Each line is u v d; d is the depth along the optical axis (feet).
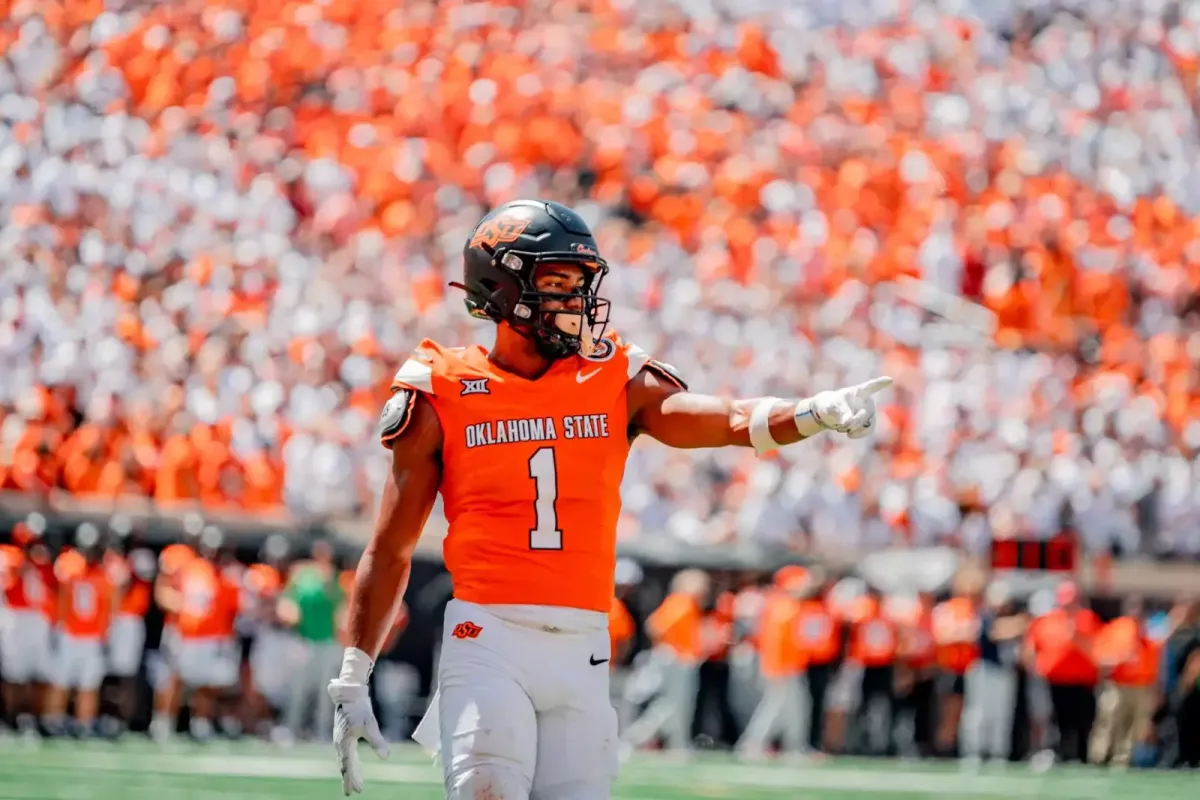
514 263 42.88
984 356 222.07
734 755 158.20
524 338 43.52
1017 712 164.76
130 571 154.10
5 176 219.61
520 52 272.51
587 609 42.01
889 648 160.25
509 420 42.47
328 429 177.99
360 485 175.01
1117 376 223.10
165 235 212.84
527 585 41.65
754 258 236.84
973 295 240.32
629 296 224.33
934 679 161.38
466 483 42.42
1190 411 226.17
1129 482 200.95
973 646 158.71
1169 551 200.13
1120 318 246.06
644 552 167.73
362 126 251.19
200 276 207.00
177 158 232.94
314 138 247.29
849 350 218.59
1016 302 236.02
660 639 155.43
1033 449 205.16
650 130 261.03
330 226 231.91
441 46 269.03
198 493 168.25
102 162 225.76
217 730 153.48
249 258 211.41
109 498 165.07
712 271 232.12
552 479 42.14
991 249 247.50
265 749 143.54
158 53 255.70
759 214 252.01
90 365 185.47
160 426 174.81
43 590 146.72
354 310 202.80
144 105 250.98
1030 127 278.46
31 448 160.97
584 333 43.75
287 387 188.44
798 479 183.52
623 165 255.50
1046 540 165.89
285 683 153.07
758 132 265.75
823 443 194.90
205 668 148.87
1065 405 216.13
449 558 42.78
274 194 229.25
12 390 182.60
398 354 203.92
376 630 42.91
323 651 153.17
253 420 180.96
